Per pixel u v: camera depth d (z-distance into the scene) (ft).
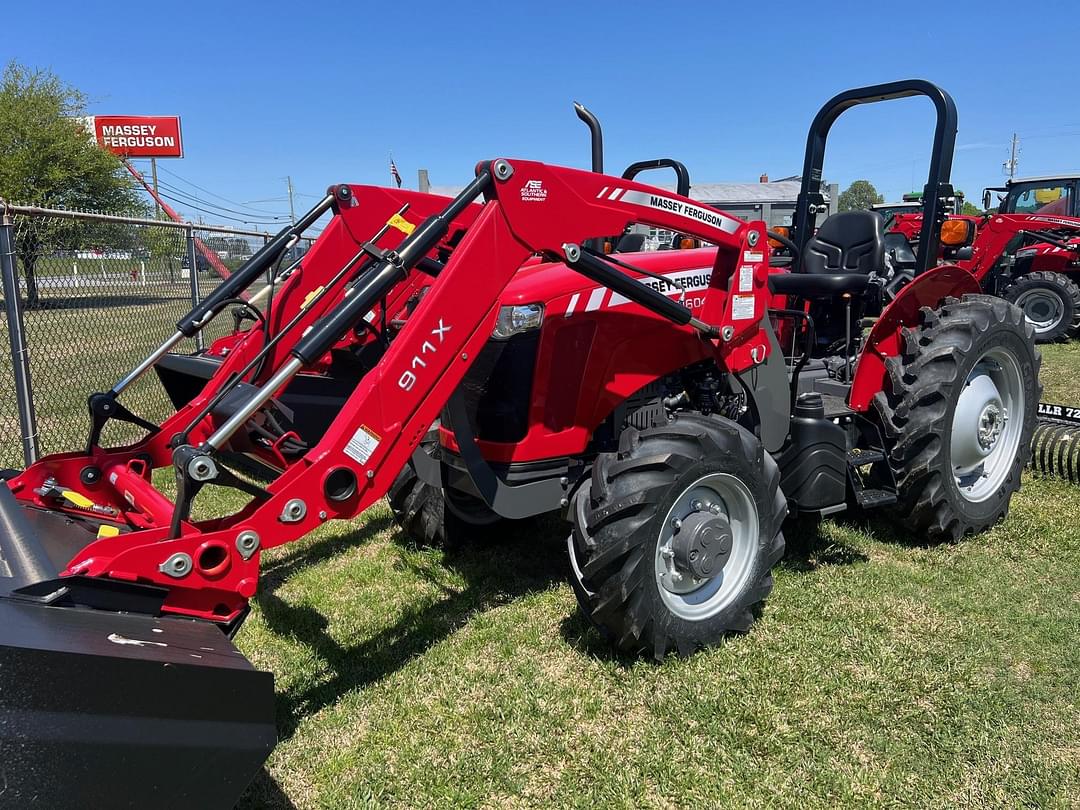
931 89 12.37
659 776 7.09
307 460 7.09
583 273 8.44
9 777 4.42
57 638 5.06
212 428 10.08
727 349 9.89
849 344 14.47
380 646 9.58
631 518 8.17
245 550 6.75
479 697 8.42
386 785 7.07
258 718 5.61
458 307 7.61
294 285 10.59
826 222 16.76
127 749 4.91
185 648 5.67
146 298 22.85
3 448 17.46
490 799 6.89
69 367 22.20
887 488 12.07
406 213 11.29
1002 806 6.72
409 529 12.41
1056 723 7.78
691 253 10.69
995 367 12.91
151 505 8.23
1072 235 32.91
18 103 63.10
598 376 9.61
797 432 10.66
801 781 7.02
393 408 7.38
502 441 9.44
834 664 8.83
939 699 8.15
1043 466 15.20
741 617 9.36
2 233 14.49
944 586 10.80
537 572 11.74
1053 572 11.24
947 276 12.48
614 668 8.80
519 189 7.74
